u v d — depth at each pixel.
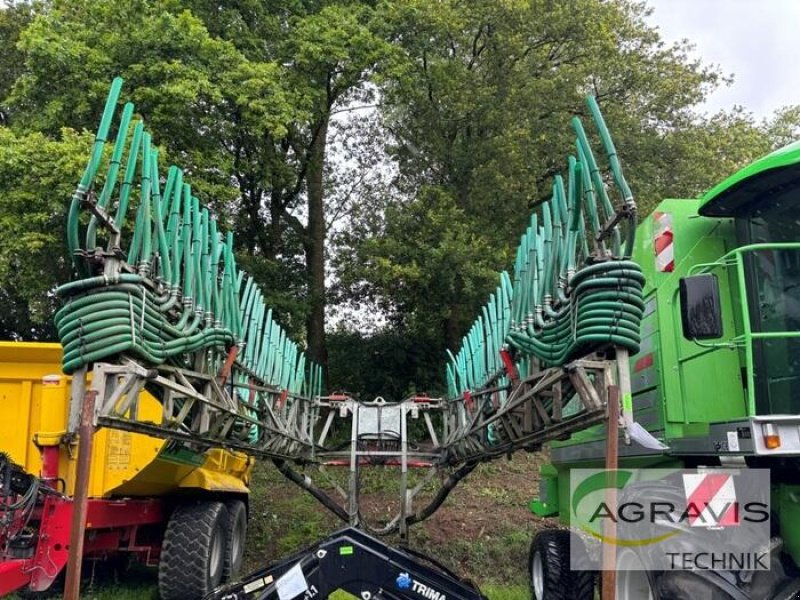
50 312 13.22
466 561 8.65
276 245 18.62
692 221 4.73
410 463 8.11
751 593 3.70
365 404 8.40
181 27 12.23
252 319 6.02
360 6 16.09
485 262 15.07
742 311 3.86
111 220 3.43
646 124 18.20
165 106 11.99
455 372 8.18
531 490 11.83
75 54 11.70
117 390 3.23
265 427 6.10
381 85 16.38
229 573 7.07
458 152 17.20
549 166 16.98
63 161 10.25
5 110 15.34
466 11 16.14
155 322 3.63
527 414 4.62
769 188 4.11
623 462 5.00
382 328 20.25
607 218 3.49
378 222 18.97
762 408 4.04
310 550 3.78
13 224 10.77
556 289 4.12
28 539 4.99
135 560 7.86
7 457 5.06
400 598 3.65
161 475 6.12
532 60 16.91
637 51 18.08
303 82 14.89
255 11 15.42
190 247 4.39
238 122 14.27
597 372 3.60
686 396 4.48
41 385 5.99
